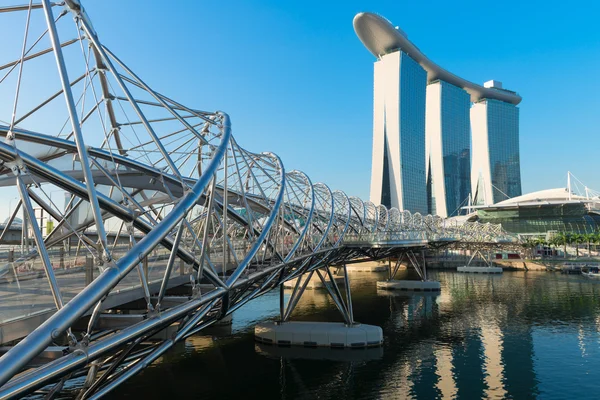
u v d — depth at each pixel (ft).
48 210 40.93
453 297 268.41
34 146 71.82
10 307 39.81
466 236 398.01
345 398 111.24
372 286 323.78
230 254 105.81
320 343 153.28
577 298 255.50
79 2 48.65
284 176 114.52
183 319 60.70
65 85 37.22
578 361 141.18
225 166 72.13
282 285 168.86
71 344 35.06
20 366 27.02
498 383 122.11
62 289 49.67
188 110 80.53
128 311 64.08
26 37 39.22
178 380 121.49
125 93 51.44
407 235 230.07
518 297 263.29
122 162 84.12
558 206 584.40
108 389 46.75
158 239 42.39
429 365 137.59
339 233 192.24
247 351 149.59
